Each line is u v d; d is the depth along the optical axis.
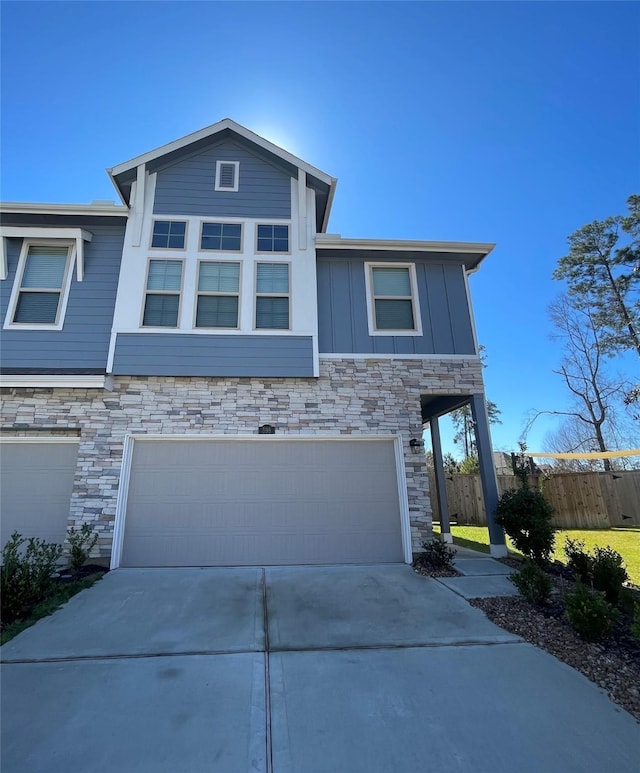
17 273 8.38
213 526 7.48
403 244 9.10
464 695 3.19
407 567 7.23
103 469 7.52
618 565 5.57
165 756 2.48
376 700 3.10
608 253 20.83
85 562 6.99
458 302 9.18
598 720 2.88
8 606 4.74
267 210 9.40
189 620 4.73
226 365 8.17
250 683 3.34
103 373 7.74
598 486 12.96
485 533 12.01
